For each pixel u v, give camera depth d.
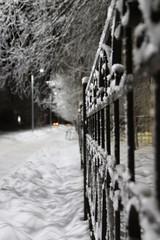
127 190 1.05
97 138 2.59
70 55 9.05
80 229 3.69
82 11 6.86
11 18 6.63
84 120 4.68
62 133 36.66
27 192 5.76
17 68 7.83
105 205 2.06
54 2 6.34
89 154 3.84
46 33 7.00
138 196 0.86
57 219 4.30
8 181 6.54
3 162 10.80
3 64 7.64
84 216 4.14
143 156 8.99
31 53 7.37
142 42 0.75
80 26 7.49
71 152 14.22
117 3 1.15
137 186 0.90
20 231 3.40
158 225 0.65
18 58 7.40
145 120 12.85
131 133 1.09
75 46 8.39
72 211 4.54
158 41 0.62
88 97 3.97
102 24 7.29
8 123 53.81
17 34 7.00
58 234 3.62
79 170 8.68
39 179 7.11
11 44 7.19
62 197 5.70
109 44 1.72
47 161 10.72
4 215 4.06
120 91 1.21
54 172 8.56
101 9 6.94
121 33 1.17
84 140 4.61
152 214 0.69
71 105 26.95
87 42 8.23
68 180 7.30
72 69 10.48
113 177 1.44
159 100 0.71
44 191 6.07
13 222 3.84
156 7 0.63
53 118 74.81
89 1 6.63
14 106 54.34
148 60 0.69
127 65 1.04
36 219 4.01
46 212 4.64
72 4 6.68
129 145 1.09
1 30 6.97
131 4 0.89
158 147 0.72
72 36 7.83
